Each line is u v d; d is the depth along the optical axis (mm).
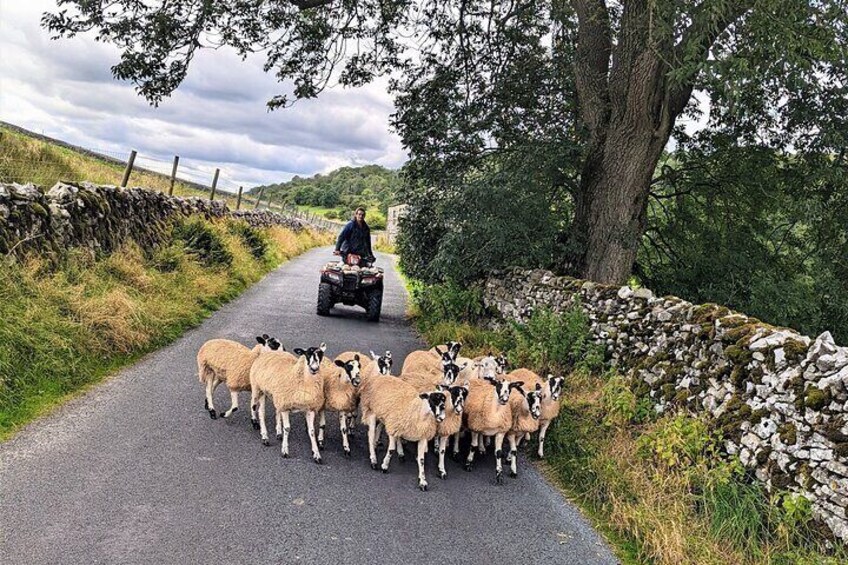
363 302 15008
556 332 9547
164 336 10016
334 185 114750
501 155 13703
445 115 13648
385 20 14797
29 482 5047
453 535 5133
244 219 24422
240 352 7082
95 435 6164
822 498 5004
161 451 5996
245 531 4727
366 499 5594
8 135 15938
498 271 14062
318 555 4527
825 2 8297
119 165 24109
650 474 6176
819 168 12281
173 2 12039
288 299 16312
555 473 6812
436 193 14500
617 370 8500
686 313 7777
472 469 6758
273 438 6812
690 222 15297
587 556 5082
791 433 5426
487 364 8117
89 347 8227
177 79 12594
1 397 6359
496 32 14516
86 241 10711
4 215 8539
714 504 5410
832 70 10945
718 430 6137
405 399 6141
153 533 4531
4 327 7160
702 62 8234
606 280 12305
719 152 14289
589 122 12719
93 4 11062
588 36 12609
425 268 15992
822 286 12953
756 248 14609
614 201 12211
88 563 4078
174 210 16578
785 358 5844
